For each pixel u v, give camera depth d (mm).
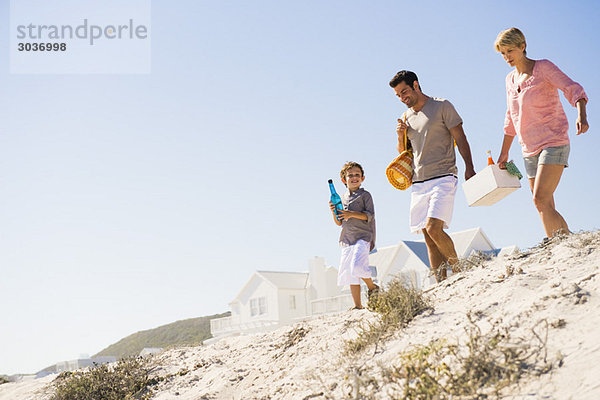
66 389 6652
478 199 5379
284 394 4453
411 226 5914
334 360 4613
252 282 35125
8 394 7777
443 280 5305
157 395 6035
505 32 5113
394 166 6031
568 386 2906
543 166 4949
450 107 5684
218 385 5590
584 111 4730
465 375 3291
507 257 4977
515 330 3588
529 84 5066
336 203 6543
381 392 3633
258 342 6746
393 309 4633
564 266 4188
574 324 3391
